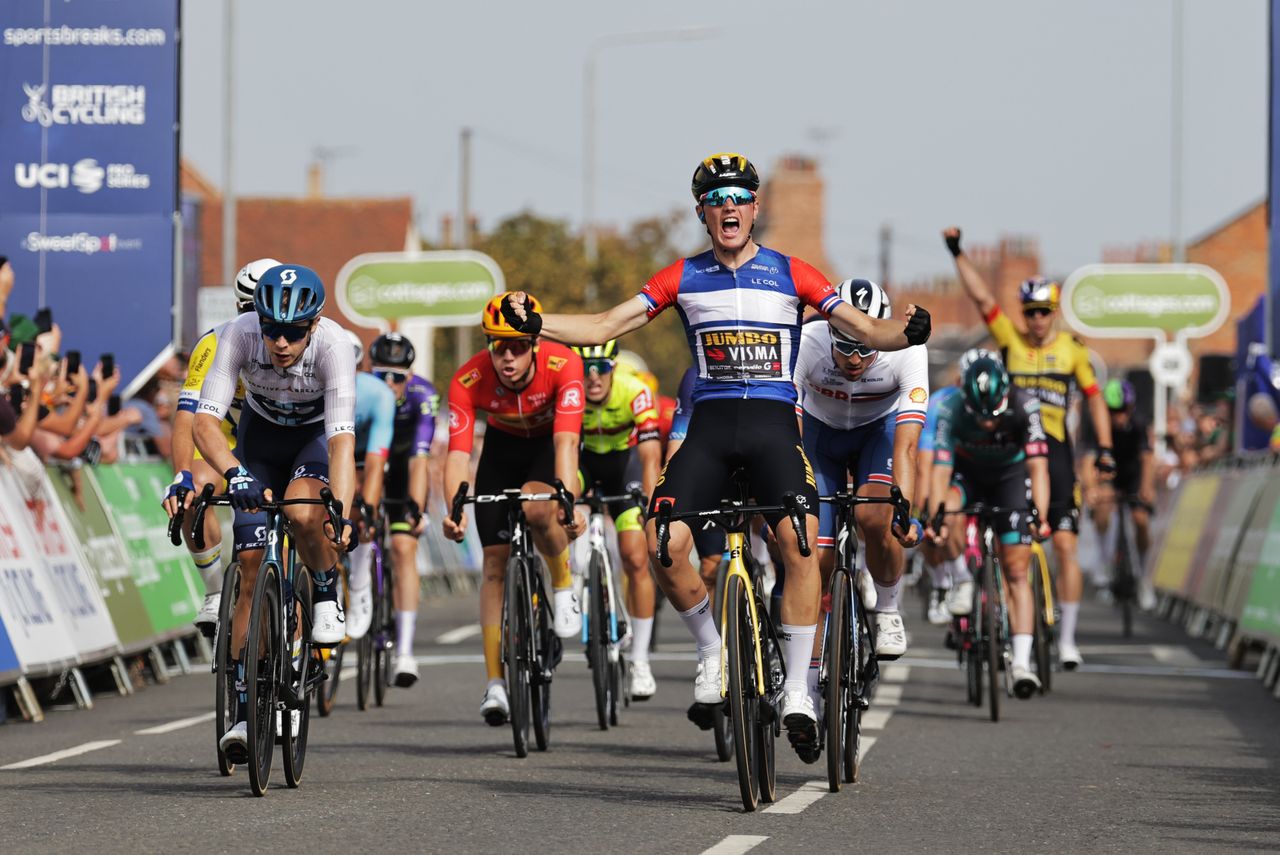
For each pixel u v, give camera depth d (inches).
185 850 726.5
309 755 1057.5
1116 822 832.9
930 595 1565.0
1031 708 1369.3
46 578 1366.9
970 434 1365.7
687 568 876.6
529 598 1080.8
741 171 872.3
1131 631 2207.2
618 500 1266.0
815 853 737.6
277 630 895.1
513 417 1109.7
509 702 1053.2
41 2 1958.7
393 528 1384.1
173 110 1955.0
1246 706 1392.7
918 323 837.2
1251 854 751.1
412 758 1044.5
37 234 1959.9
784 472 864.3
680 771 991.6
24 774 963.3
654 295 879.1
